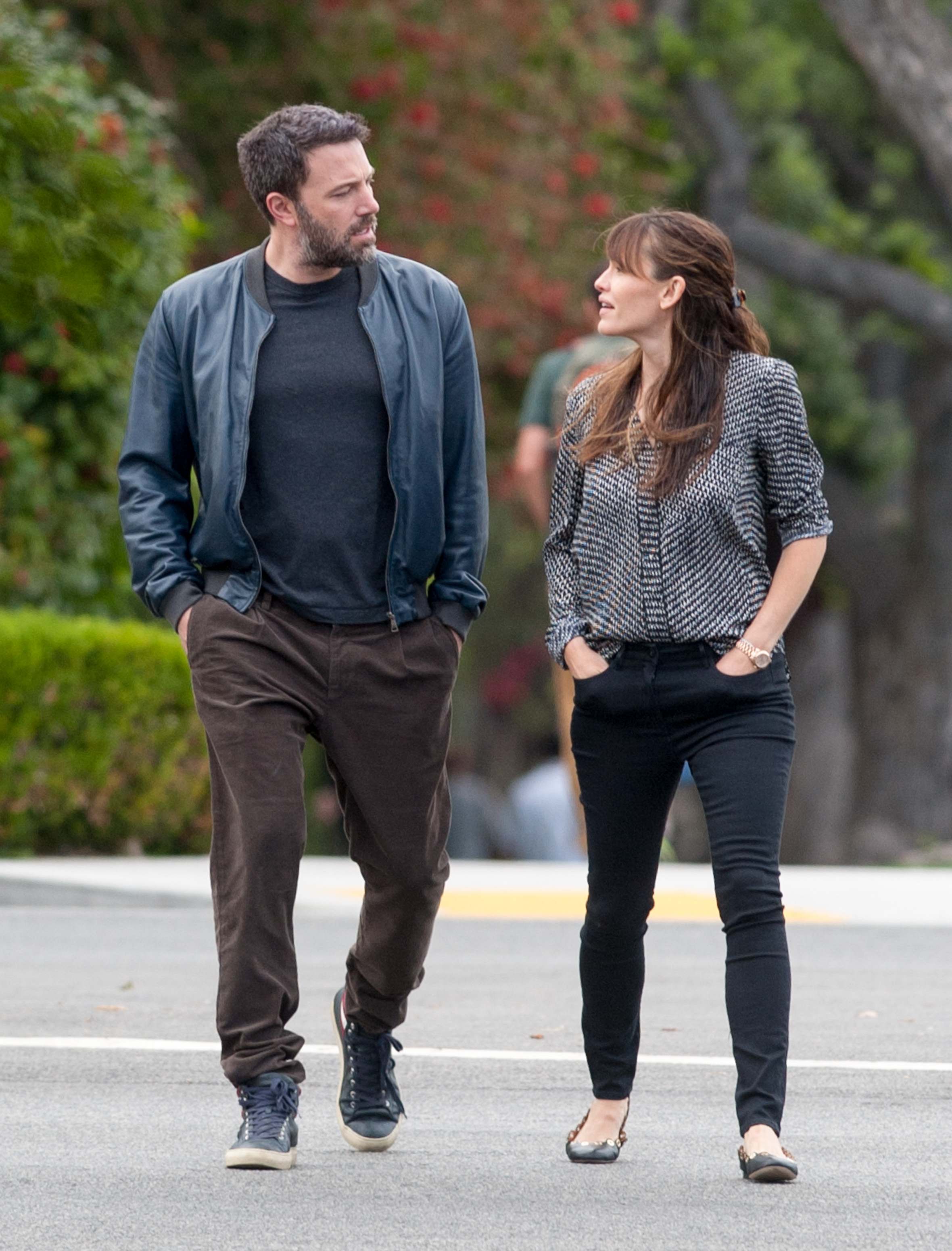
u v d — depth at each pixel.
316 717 14.78
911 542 67.44
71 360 36.78
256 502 14.71
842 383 69.50
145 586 14.97
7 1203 13.50
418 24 51.06
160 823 33.53
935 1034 19.80
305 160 14.45
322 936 25.70
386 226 51.31
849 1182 14.33
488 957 24.41
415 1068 18.22
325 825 64.88
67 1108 16.45
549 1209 13.47
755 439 14.38
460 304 15.21
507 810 59.62
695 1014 20.84
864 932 26.61
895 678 67.25
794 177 68.00
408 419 14.70
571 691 28.59
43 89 25.53
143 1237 12.66
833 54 70.19
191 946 24.62
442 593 15.10
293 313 14.77
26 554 37.84
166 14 49.28
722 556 14.35
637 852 14.73
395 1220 13.12
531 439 29.42
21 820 31.98
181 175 47.09
